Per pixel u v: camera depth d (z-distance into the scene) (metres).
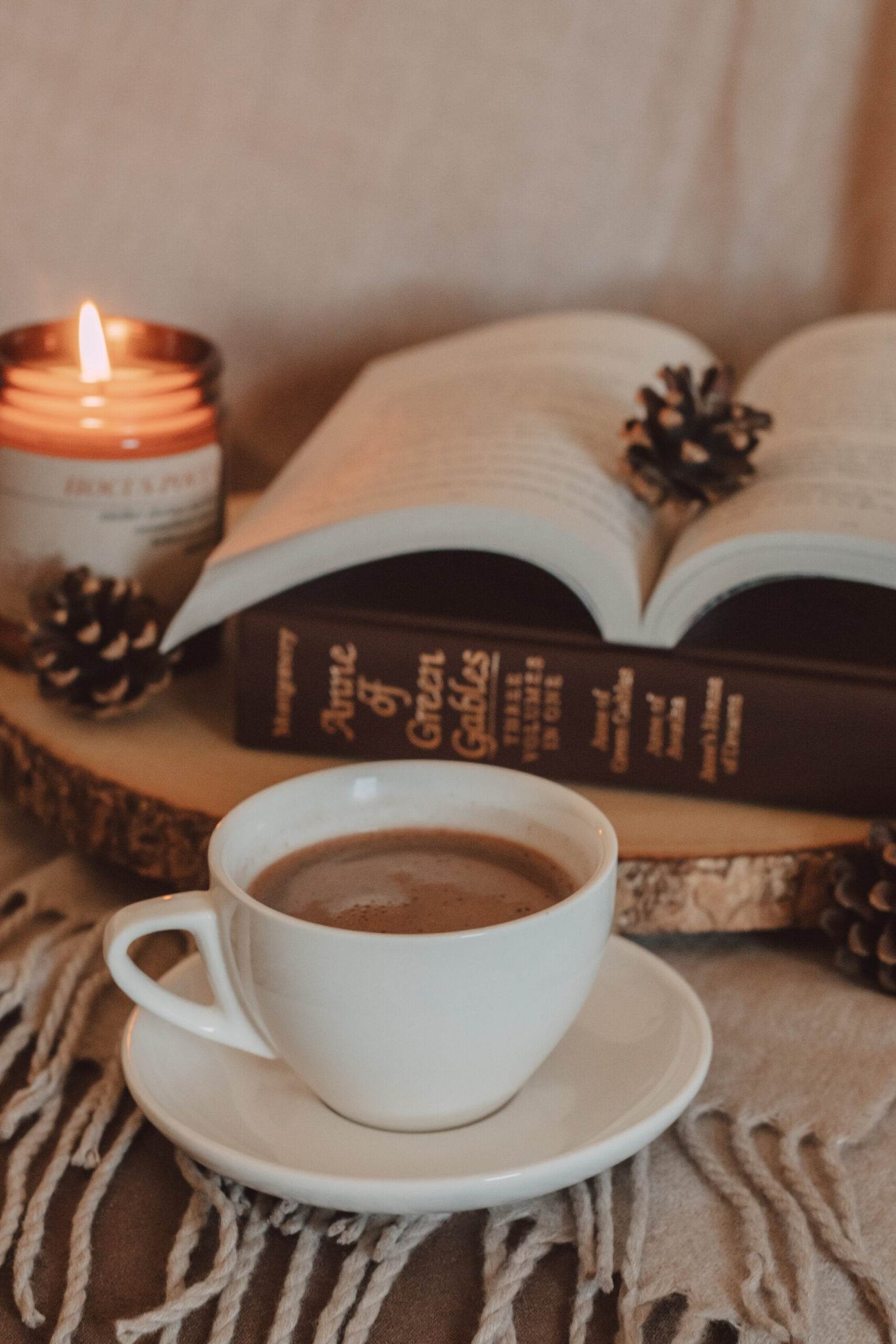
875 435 0.78
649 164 0.93
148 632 0.77
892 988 0.70
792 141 0.92
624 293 0.95
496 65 0.92
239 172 0.94
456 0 0.91
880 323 0.88
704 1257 0.62
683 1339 0.60
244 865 0.65
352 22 0.91
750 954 0.73
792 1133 0.65
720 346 0.95
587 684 0.74
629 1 0.90
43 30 0.92
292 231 0.95
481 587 0.76
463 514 0.73
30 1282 0.61
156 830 0.73
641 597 0.73
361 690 0.75
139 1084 0.63
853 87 0.90
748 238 0.93
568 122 0.92
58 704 0.77
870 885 0.70
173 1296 0.60
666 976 0.67
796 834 0.72
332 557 0.74
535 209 0.94
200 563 0.82
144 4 0.91
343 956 0.60
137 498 0.79
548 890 0.65
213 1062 0.65
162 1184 0.64
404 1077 0.62
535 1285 0.62
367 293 0.96
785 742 0.73
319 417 0.98
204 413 0.81
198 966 0.68
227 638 0.86
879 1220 0.63
